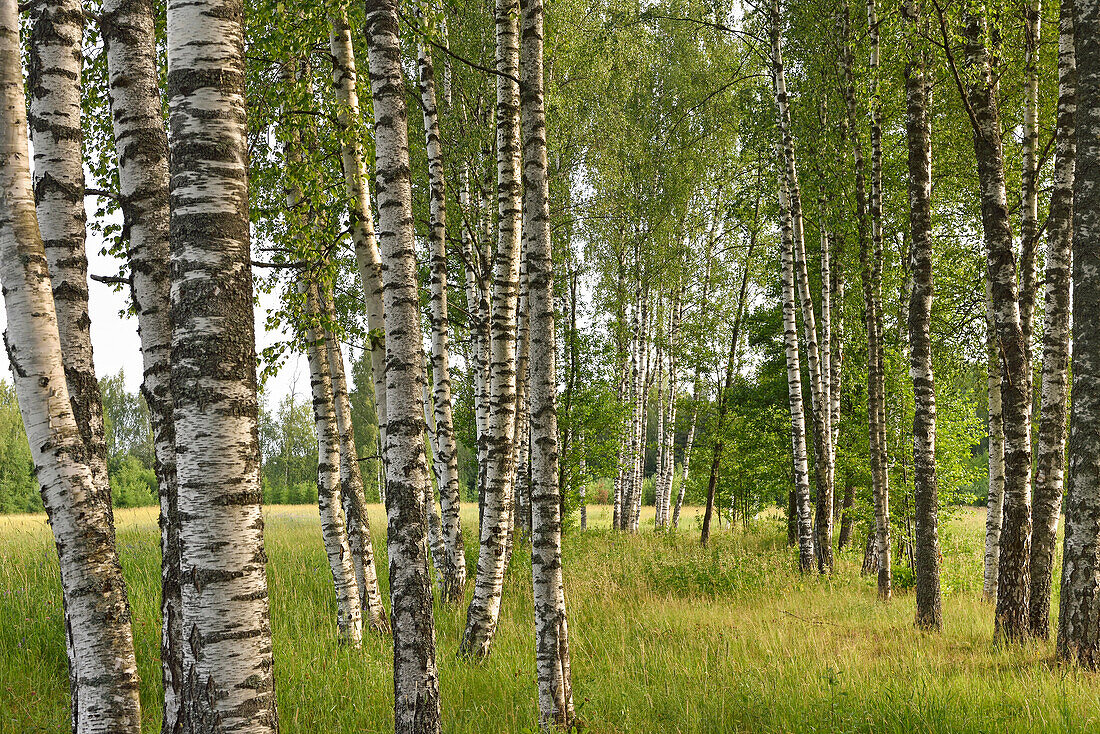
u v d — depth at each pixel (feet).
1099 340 20.90
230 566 9.63
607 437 66.49
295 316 27.66
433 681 15.64
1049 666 22.04
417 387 16.22
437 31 33.40
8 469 181.98
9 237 12.62
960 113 43.16
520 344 27.89
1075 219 21.22
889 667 23.72
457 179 48.11
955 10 28.76
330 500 27.78
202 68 10.10
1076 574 21.48
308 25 23.47
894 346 54.39
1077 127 21.08
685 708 20.12
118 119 14.57
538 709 19.81
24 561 37.88
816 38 47.21
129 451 240.73
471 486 165.58
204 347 9.79
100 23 14.84
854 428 59.41
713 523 114.21
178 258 9.97
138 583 34.27
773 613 35.17
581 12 57.88
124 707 12.48
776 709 19.79
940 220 50.75
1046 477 26.30
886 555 41.37
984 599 39.52
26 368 12.54
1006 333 27.76
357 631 27.45
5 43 12.92
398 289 16.34
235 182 10.21
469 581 40.93
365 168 25.25
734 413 75.05
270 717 9.80
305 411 213.46
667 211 73.41
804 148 49.47
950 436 54.29
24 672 23.61
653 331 90.53
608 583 40.11
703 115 72.64
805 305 50.14
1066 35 25.61
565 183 61.16
